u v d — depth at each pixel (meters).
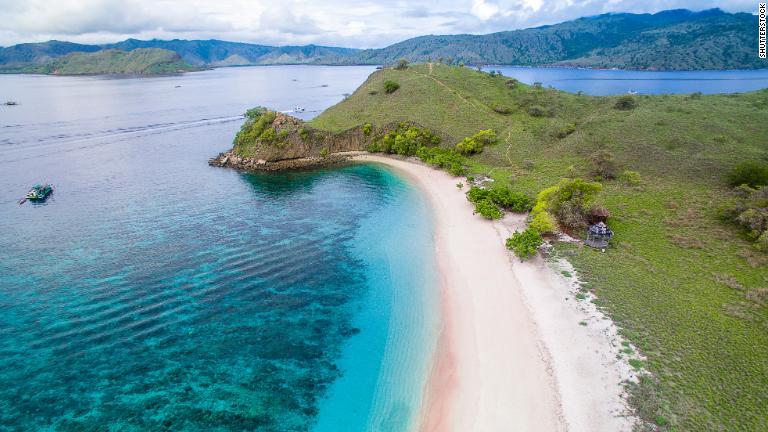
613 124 101.31
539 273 51.03
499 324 42.47
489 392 34.25
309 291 50.38
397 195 83.69
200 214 73.81
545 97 139.12
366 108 137.00
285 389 35.66
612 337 38.53
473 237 62.81
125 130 146.62
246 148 109.88
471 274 52.44
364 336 42.25
